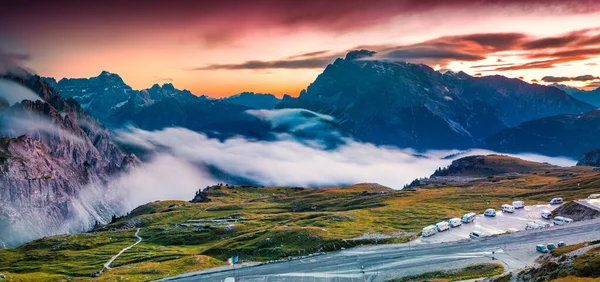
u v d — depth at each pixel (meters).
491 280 139.38
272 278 180.12
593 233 185.62
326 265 191.38
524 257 167.12
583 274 115.38
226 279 181.50
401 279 164.12
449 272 162.00
